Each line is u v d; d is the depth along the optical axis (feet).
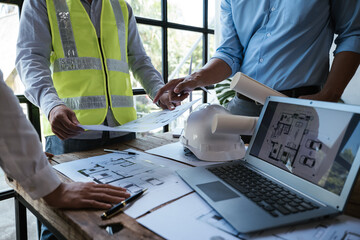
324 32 3.47
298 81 3.50
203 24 10.12
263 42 3.67
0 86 1.61
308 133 1.90
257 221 1.46
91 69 3.89
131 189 2.05
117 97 4.17
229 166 2.34
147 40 8.79
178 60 9.81
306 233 1.43
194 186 1.97
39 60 3.40
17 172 1.72
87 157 2.98
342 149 1.61
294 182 1.86
